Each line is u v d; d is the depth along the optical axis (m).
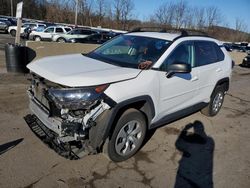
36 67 3.57
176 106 4.41
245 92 9.25
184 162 3.88
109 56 4.22
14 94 6.19
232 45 32.78
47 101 3.27
